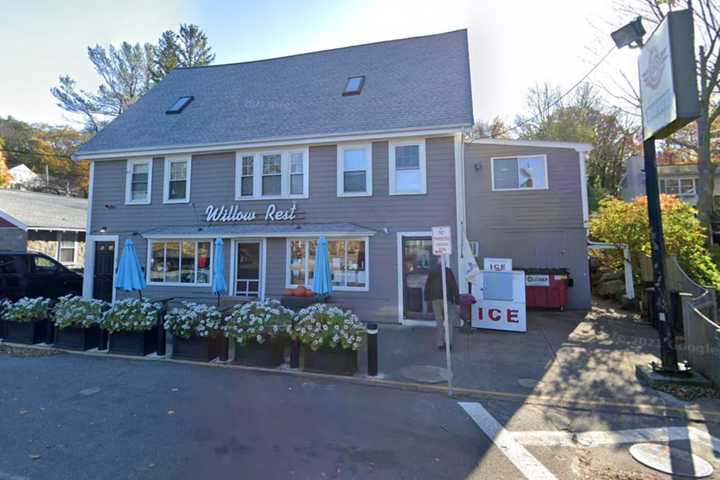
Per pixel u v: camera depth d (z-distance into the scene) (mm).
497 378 5707
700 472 3326
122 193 12250
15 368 6004
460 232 9570
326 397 4945
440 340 7332
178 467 3236
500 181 12484
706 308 6422
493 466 3375
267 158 11266
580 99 28781
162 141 11805
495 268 9109
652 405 4762
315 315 6047
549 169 12164
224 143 11125
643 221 9750
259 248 10961
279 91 12914
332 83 12555
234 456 3436
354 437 3863
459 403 4828
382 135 9930
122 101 31062
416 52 12992
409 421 4281
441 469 3305
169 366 6191
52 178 38844
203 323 6473
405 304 9875
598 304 12359
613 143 29484
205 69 15727
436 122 9539
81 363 6301
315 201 10664
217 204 11477
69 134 38438
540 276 11375
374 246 10086
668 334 5465
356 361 5934
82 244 18250
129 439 3723
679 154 26750
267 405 4645
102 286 12258
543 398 4988
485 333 8523
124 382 5395
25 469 3178
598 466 3414
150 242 11758
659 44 5180
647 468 3393
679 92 4746
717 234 13922
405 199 9984
